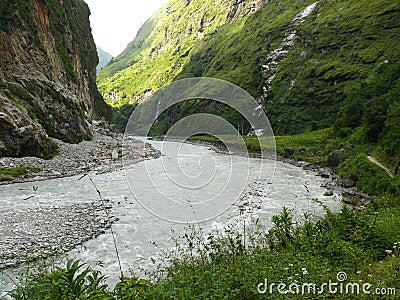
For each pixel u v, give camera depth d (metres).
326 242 6.94
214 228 10.82
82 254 12.50
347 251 6.16
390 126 27.58
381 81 46.66
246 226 10.56
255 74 90.88
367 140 33.28
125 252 12.48
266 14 128.62
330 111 67.19
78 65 72.44
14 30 43.47
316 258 6.09
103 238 14.23
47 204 20.06
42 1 52.81
